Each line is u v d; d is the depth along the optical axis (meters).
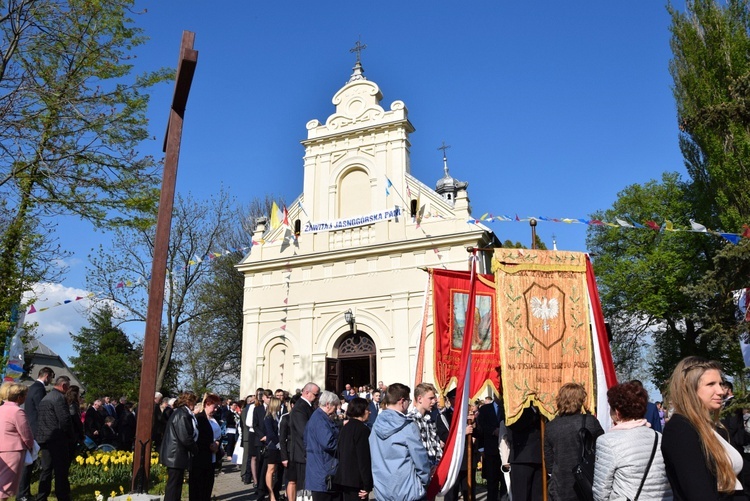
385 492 5.70
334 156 25.67
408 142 25.05
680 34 26.45
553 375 7.86
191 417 8.41
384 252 23.16
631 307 33.88
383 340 22.30
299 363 23.36
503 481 11.25
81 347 46.69
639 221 35.22
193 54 8.73
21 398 7.82
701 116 16.38
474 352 9.52
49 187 14.68
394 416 5.93
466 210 22.55
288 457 9.76
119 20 15.43
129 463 12.44
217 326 36.34
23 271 14.80
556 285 8.27
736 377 28.22
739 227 21.86
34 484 11.03
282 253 25.14
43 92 14.38
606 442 4.12
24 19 14.48
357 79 26.70
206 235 31.34
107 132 14.94
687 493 3.12
